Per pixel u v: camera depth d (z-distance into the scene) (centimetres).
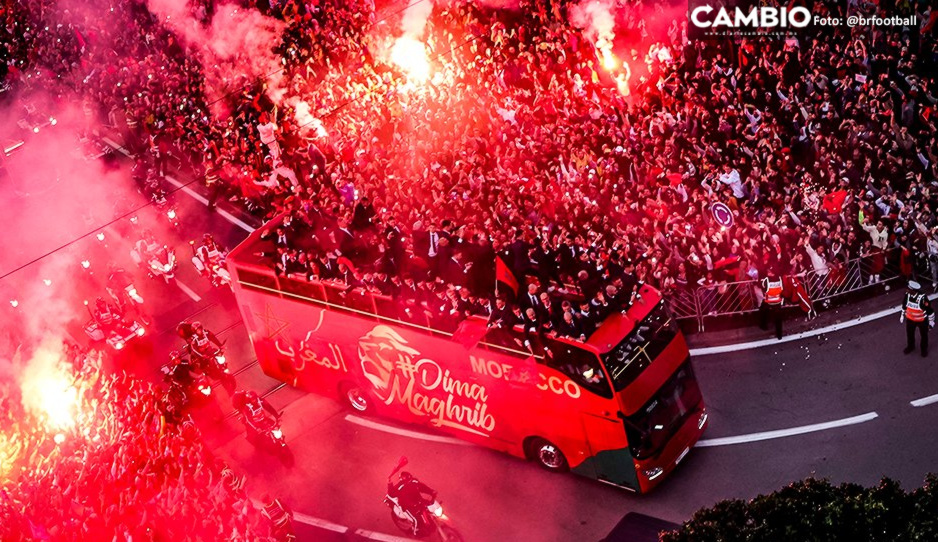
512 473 2408
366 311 2478
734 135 3156
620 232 2759
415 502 2209
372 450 2583
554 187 2966
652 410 2161
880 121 3030
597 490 2306
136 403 2761
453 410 2452
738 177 2859
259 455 2666
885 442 2256
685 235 2725
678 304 2706
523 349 2206
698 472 2292
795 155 3053
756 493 2206
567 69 3566
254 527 2239
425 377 2453
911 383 2383
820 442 2297
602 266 2341
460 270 2466
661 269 2686
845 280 2658
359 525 2377
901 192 2798
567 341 2128
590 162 3050
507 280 2248
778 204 2791
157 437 2597
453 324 2316
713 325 2694
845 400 2386
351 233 2700
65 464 2572
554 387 2197
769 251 2634
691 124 3166
